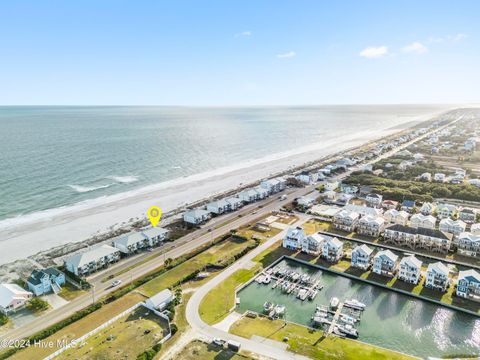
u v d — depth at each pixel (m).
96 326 66.12
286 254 98.00
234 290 80.00
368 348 61.53
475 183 164.62
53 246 104.81
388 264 86.31
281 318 71.62
